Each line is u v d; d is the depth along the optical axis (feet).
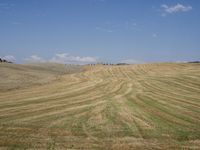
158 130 55.42
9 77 141.69
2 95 94.79
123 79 169.27
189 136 52.11
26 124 56.29
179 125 60.13
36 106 77.30
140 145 46.19
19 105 77.92
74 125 57.06
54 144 44.55
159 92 116.06
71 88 124.16
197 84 143.84
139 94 107.76
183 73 196.24
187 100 97.40
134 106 81.56
